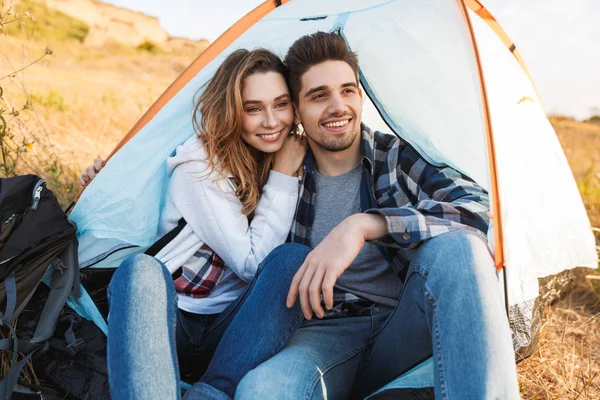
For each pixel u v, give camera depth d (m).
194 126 2.19
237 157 2.15
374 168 2.15
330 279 1.62
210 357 1.99
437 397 1.46
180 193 2.11
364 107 2.67
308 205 2.17
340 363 1.82
